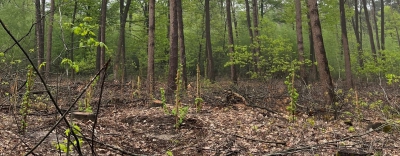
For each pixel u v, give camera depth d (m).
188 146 6.00
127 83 17.22
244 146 6.25
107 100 11.03
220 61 31.34
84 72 21.98
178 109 8.04
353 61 21.03
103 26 17.59
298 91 12.24
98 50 20.14
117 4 22.03
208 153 5.89
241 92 11.41
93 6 19.62
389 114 8.00
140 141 6.55
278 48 16.33
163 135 7.17
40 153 4.98
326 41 29.02
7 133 5.81
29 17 21.09
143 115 8.72
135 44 23.17
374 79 19.33
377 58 18.11
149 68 13.49
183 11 24.59
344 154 5.16
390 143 6.16
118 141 6.29
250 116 8.84
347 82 17.77
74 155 4.97
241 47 16.66
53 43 23.12
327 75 9.96
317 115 9.03
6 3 19.94
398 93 12.57
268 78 15.84
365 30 45.66
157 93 12.98
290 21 22.16
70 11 19.53
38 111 8.34
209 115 8.95
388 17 32.94
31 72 6.09
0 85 8.51
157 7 21.62
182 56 15.32
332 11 20.41
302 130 7.24
